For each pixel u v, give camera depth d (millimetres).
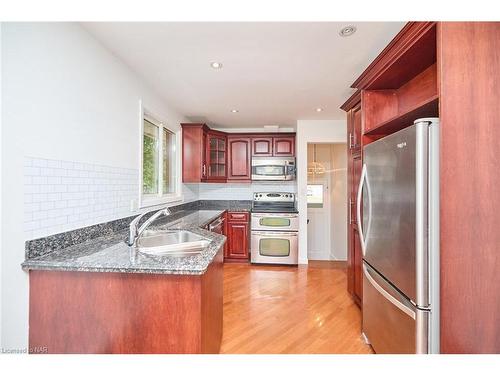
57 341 1228
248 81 2430
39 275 1229
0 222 1097
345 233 4352
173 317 1207
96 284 1219
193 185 4195
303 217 3932
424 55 1559
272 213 3852
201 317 1208
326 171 5023
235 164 4176
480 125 1145
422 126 1183
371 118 2072
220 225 3520
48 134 1327
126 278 1213
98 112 1744
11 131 1134
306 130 3938
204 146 3803
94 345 1220
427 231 1182
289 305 2512
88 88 1639
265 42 1758
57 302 1224
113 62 1918
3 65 1102
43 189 1299
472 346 1132
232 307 2469
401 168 1334
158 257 1300
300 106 3207
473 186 1138
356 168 2473
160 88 2605
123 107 2064
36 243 1262
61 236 1422
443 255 1139
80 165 1567
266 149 4168
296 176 4125
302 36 1685
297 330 2070
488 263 1136
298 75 2295
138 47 1821
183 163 3682
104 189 1812
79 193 1559
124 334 1215
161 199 2873
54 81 1365
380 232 1590
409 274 1267
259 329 2080
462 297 1135
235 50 1864
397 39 1492
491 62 1150
